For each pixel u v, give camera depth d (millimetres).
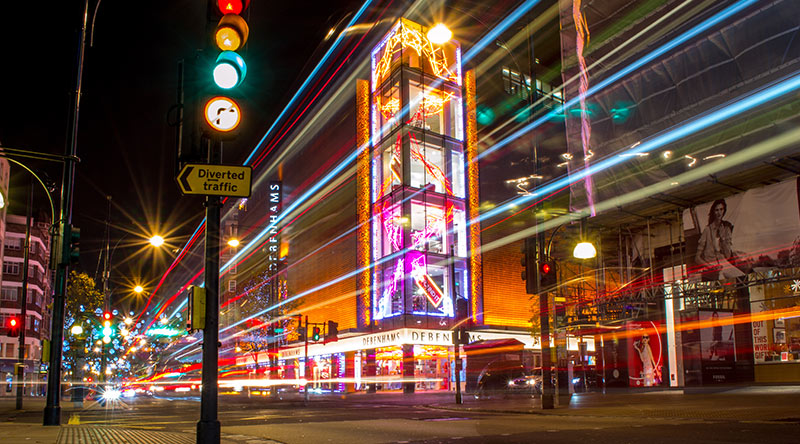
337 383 50250
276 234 62812
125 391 52031
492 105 50906
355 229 49625
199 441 6312
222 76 6465
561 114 52344
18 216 77062
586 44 29766
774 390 22531
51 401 14930
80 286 48938
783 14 20453
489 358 41344
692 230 23781
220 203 6820
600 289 27906
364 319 48219
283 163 66125
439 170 47594
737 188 22469
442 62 49406
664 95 25000
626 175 26203
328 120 56281
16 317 27688
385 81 48969
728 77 22219
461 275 47438
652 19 25969
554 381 20203
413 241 45188
